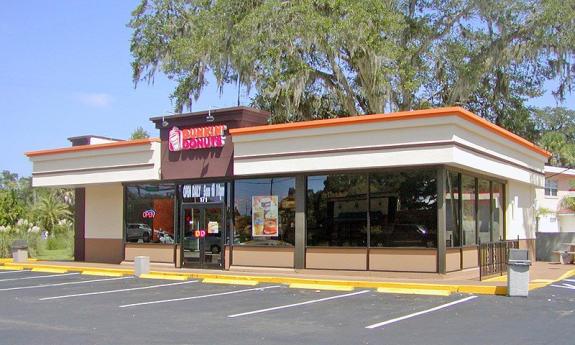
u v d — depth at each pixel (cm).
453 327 1109
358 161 1908
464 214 2072
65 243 4369
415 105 3253
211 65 3008
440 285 1647
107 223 2745
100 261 2748
